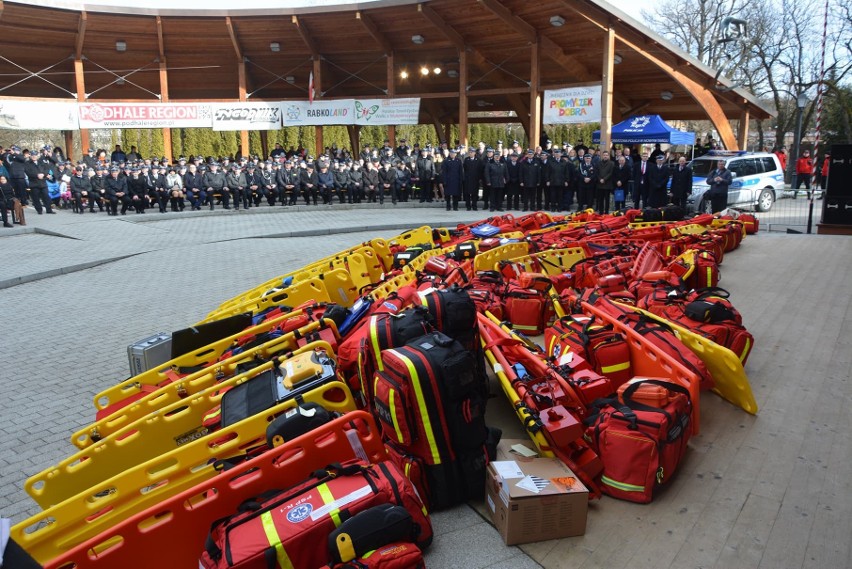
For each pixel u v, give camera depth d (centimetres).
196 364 543
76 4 2100
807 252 1102
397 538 282
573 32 2012
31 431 525
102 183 2056
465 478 373
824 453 424
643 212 1236
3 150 2178
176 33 2312
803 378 546
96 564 299
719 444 439
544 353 533
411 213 2000
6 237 1625
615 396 437
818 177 2317
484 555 332
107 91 2628
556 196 1891
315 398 388
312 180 2184
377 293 669
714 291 617
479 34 2194
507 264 812
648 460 368
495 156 1991
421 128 4281
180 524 313
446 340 369
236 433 373
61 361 700
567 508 340
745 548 331
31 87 2470
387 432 373
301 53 2475
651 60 2030
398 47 2402
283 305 661
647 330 513
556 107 2038
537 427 383
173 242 1494
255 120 2431
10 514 408
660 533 345
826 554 324
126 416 451
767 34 3434
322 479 315
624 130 2139
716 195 1520
